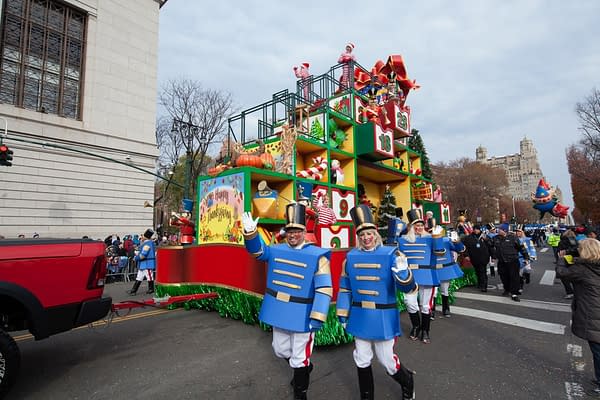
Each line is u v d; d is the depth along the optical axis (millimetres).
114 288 11352
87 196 19422
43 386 3713
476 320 6391
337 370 4090
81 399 3424
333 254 5121
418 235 5676
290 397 3412
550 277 12102
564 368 4137
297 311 3098
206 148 27203
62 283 3586
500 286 10477
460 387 3637
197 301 6859
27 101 18531
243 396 3441
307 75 11078
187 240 8664
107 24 21469
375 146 9500
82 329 5820
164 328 5789
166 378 3875
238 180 6648
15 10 18562
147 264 10008
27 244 3484
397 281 2963
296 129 8117
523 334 5512
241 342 5012
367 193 12594
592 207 27016
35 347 4980
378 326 2998
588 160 26625
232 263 6129
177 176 32594
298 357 3115
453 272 6707
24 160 17422
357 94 10523
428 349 4855
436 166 46094
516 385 3680
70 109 19922
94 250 3910
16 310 3609
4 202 16719
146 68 22922
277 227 7250
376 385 3703
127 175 21188
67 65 20016
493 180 44281
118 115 21266
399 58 12414
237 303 5977
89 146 19672
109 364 4301
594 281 3561
